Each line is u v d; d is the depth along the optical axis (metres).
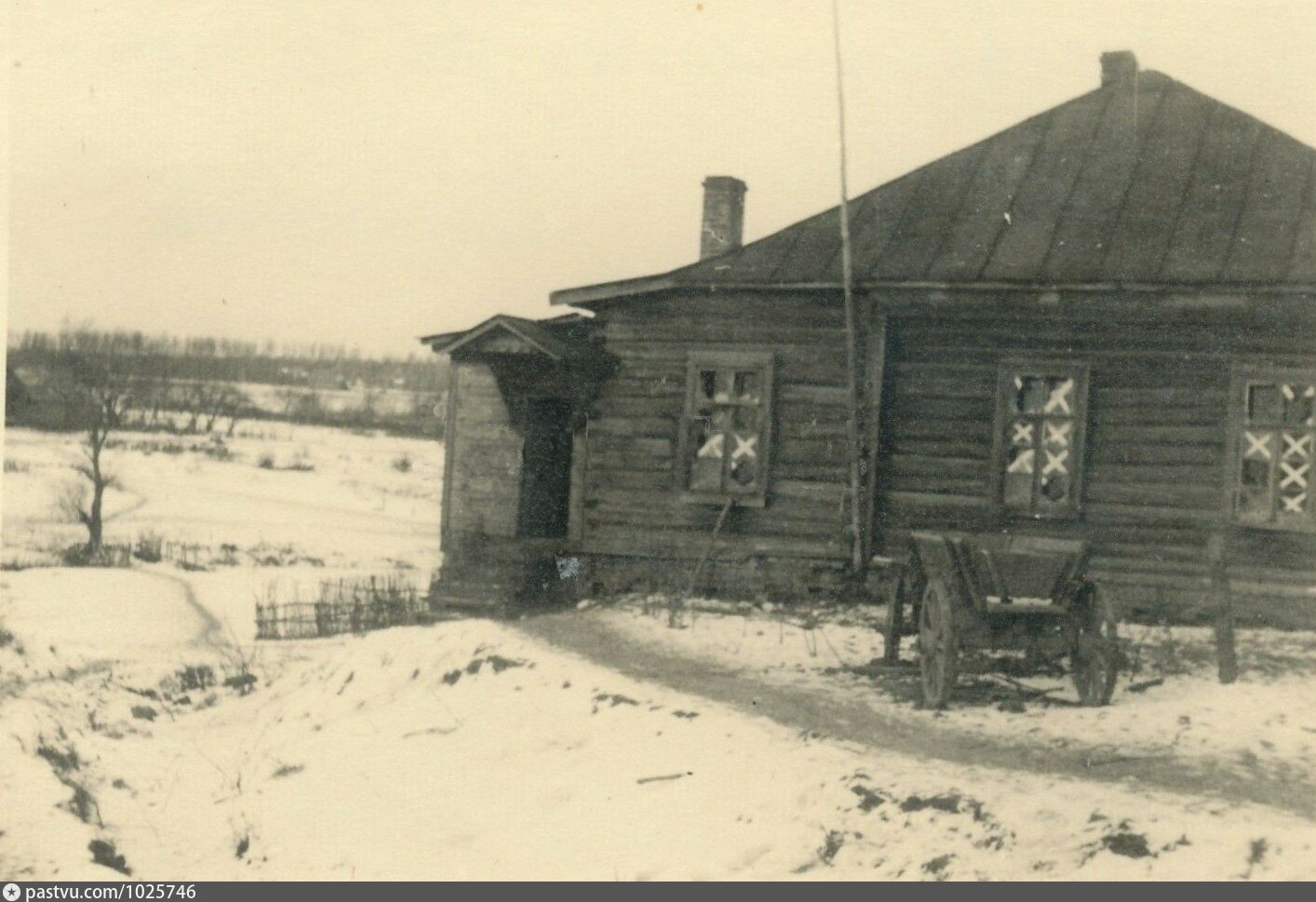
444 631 14.33
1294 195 15.36
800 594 16.31
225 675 16.39
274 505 37.75
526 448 17.62
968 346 15.77
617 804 8.94
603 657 12.91
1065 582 10.41
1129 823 7.42
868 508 15.95
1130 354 15.17
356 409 52.62
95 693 14.98
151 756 12.48
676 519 16.84
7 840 9.34
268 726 13.27
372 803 10.15
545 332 17.42
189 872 9.13
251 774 11.66
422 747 11.12
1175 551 14.86
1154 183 16.06
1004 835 7.49
